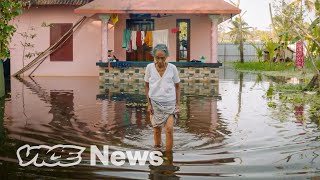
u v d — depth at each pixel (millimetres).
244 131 7996
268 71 25875
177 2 20016
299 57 20844
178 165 5754
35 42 21812
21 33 21219
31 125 8445
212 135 7641
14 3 11742
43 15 21688
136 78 19516
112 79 19562
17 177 5254
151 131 7949
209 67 19500
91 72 21969
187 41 21859
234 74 24328
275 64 28250
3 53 12008
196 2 19922
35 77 21000
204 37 21812
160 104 6512
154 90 6508
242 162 5898
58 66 21875
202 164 5805
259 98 13031
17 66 21750
